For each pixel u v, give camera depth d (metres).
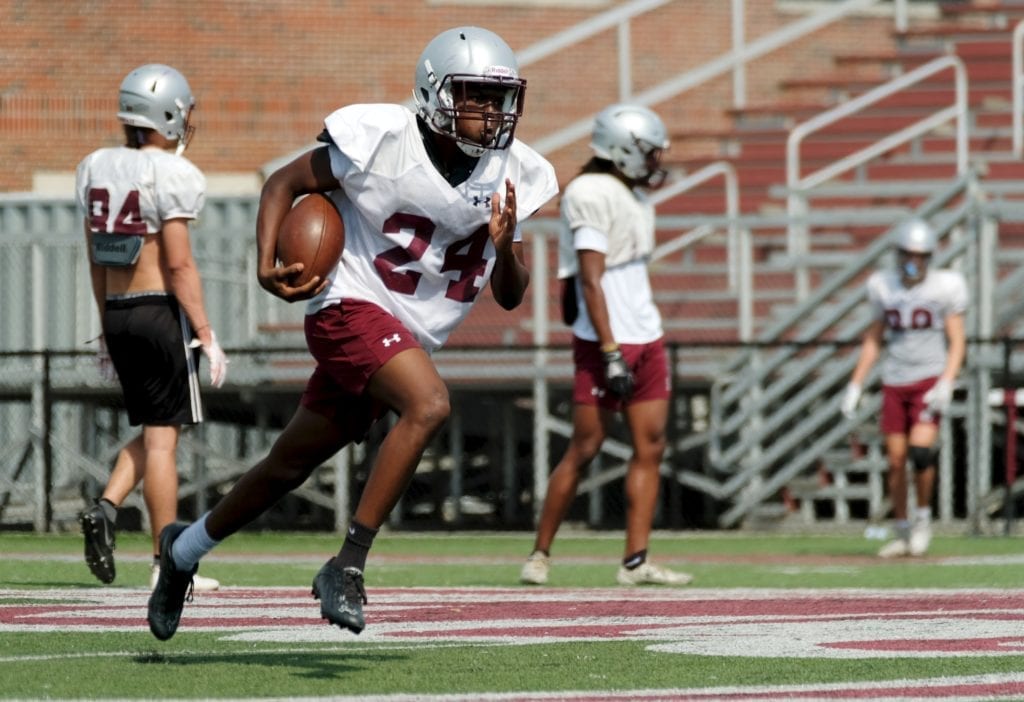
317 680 17.25
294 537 52.56
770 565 39.53
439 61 17.83
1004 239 63.16
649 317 32.91
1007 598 28.67
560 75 77.75
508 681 17.36
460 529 56.91
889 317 43.44
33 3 72.88
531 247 59.06
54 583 31.08
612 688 16.88
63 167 72.44
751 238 63.75
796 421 59.03
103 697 15.93
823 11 82.06
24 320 59.19
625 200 32.62
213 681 17.09
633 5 71.12
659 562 40.81
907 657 19.52
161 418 28.55
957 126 70.88
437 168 18.20
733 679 17.64
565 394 58.00
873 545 48.34
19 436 59.06
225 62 76.69
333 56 78.00
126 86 28.41
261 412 57.47
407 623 23.78
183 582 19.25
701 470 59.44
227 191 76.44
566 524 57.72
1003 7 80.44
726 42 81.50
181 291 28.03
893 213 57.66
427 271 18.42
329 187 18.25
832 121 69.00
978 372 52.41
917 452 42.66
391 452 17.50
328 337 18.09
